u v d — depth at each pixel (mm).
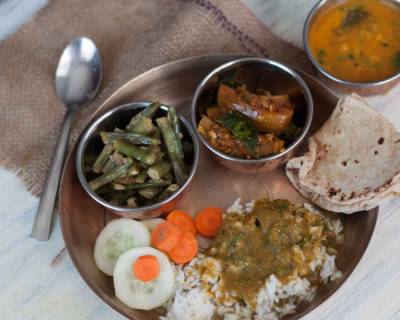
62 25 643
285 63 568
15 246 536
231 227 503
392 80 535
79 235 519
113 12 646
